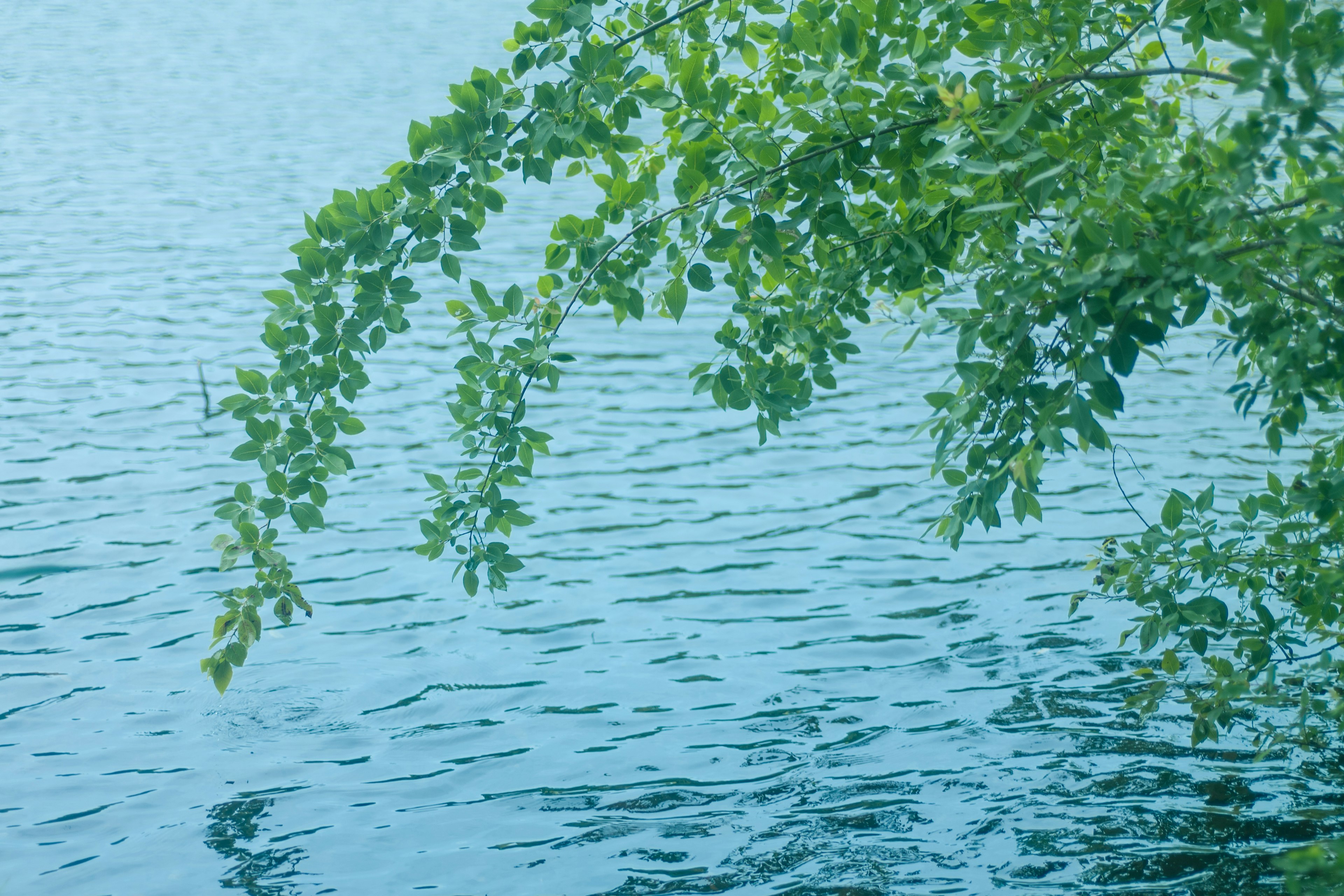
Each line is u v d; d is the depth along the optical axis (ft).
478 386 23.66
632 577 44.04
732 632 39.86
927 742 33.19
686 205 22.20
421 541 46.93
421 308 77.00
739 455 55.57
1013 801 30.30
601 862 28.48
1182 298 18.81
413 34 191.42
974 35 21.81
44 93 149.28
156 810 30.81
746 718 34.81
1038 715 34.35
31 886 27.91
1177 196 18.65
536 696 36.19
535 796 31.24
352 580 44.04
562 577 44.04
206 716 35.24
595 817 30.32
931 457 54.70
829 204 22.13
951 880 27.30
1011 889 26.86
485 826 30.01
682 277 22.75
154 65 168.35
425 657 38.65
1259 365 20.66
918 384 64.44
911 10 22.15
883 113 21.77
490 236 92.79
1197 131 19.90
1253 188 19.40
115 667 37.96
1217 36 21.38
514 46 22.54
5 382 64.13
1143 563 25.49
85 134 128.57
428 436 57.52
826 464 54.24
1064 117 21.66
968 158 20.17
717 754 33.04
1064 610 40.57
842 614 40.98
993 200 20.47
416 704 35.88
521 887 27.66
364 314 21.93
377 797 31.32
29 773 32.42
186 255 88.53
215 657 22.43
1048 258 18.53
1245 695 26.63
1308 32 16.51
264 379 22.20
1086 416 18.48
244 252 89.25
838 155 22.11
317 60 171.53
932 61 20.89
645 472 53.72
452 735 34.19
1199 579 41.09
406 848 29.22
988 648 38.32
